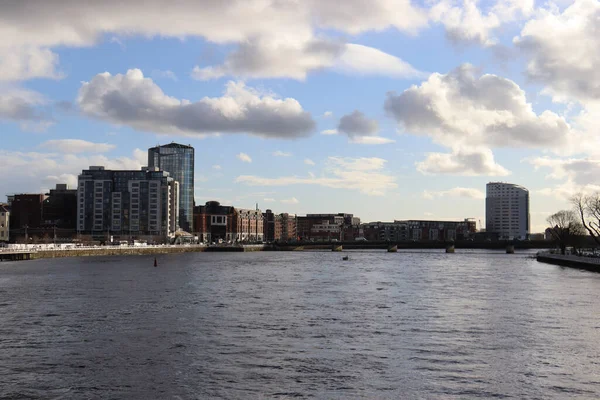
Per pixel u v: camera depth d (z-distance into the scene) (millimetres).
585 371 45750
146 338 57281
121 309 75875
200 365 47344
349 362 48281
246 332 60438
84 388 41500
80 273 138500
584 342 55750
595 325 64688
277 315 71500
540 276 135750
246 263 199500
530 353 51312
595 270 151625
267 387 41750
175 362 48219
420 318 69375
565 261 183500
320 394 40312
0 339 56656
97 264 180000
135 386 41969
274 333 59938
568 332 60625
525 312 74188
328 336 58469
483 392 40781
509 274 142875
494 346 53969
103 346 53750
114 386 41969
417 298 89500
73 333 59594
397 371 45625
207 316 70500
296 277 132500
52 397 39656
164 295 91875
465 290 101812
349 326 63969
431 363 47969
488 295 93562
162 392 40719
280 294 94625
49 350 52188
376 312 74125
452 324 65312
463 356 50250
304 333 59969
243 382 42875
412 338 57500
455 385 42250
